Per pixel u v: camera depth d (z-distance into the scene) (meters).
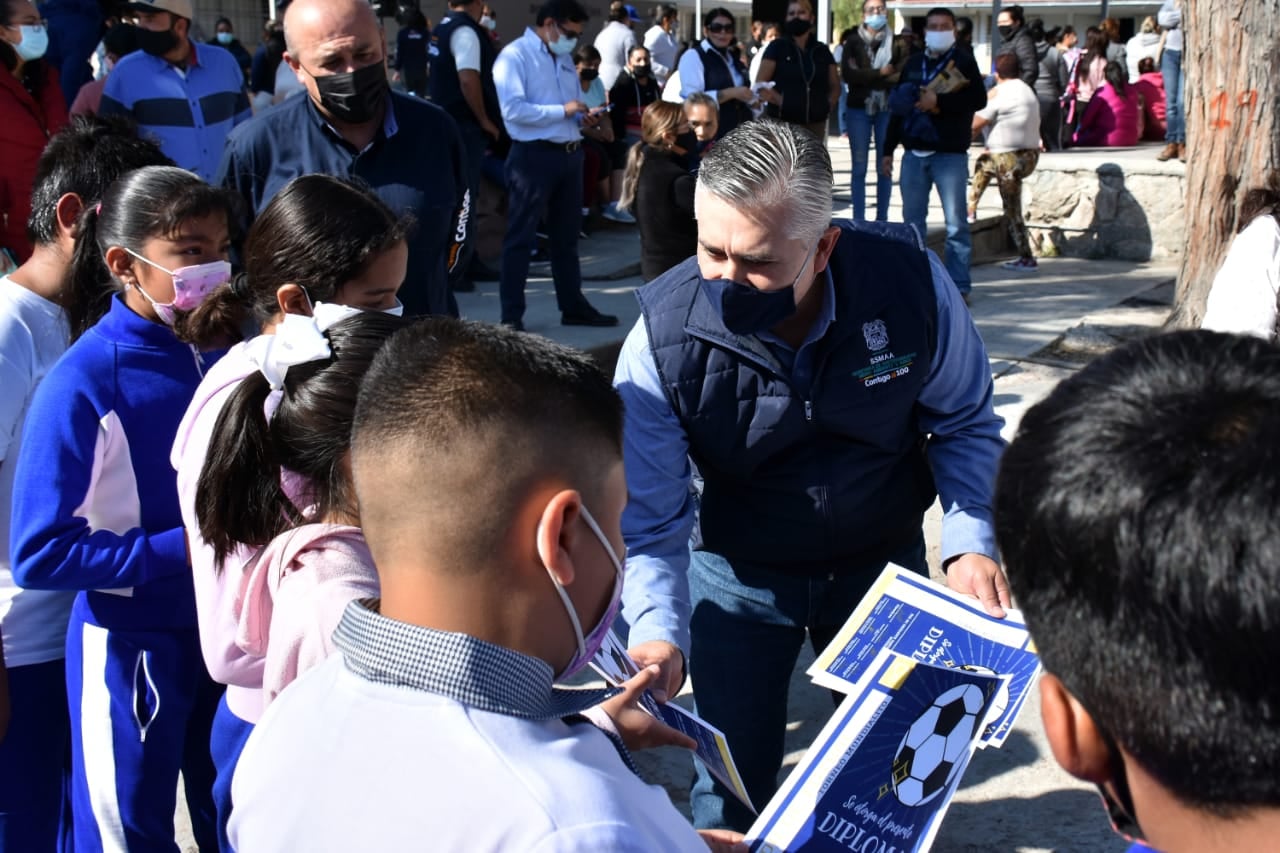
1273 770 0.76
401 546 1.16
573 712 1.20
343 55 3.42
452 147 3.77
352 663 1.17
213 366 2.21
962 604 2.17
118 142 2.68
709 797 2.59
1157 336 0.89
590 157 10.02
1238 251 4.16
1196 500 0.76
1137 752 0.82
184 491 2.01
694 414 2.28
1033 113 9.68
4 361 2.44
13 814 2.51
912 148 8.44
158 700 2.39
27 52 4.80
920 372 2.29
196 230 2.32
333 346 1.83
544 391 1.17
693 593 2.60
